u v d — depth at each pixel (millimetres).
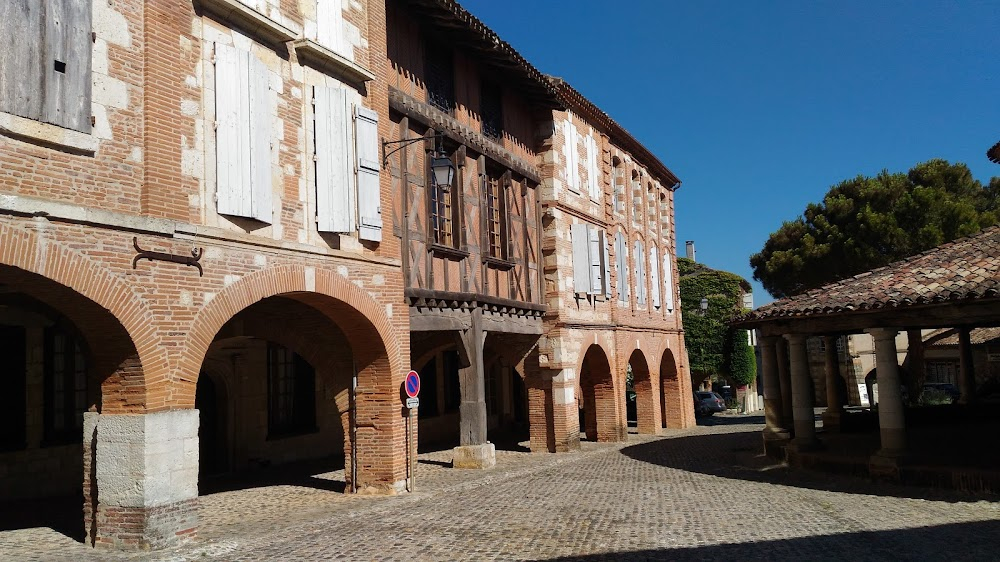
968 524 8727
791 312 13039
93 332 7715
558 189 19078
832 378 18312
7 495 11555
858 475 12414
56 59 6988
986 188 30125
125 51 7793
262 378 15914
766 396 16578
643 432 24531
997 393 23375
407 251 12828
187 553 7789
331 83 11062
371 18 12172
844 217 28047
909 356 26156
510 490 12625
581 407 29125
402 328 12297
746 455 17078
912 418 18469
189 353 8266
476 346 15008
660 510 10359
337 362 12203
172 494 7996
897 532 8461
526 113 18812
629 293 23953
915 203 25828
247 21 9453
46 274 6805
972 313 11008
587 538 8625
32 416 12039
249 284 9141
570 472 14984
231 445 14984
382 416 11891
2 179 6508
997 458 12047
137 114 7883
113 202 7531
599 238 21609
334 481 13562
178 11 8469
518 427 26734
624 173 24609
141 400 7793
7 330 11805
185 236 8297
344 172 10969
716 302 35812
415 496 11695
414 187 13352
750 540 8281
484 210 15602
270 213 9484
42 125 6805
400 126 13109
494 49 15625
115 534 7812
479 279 15359
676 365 27641
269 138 9625
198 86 8695
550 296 18500
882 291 12109
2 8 6527
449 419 23375
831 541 8125
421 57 14398
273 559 7832
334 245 10797
